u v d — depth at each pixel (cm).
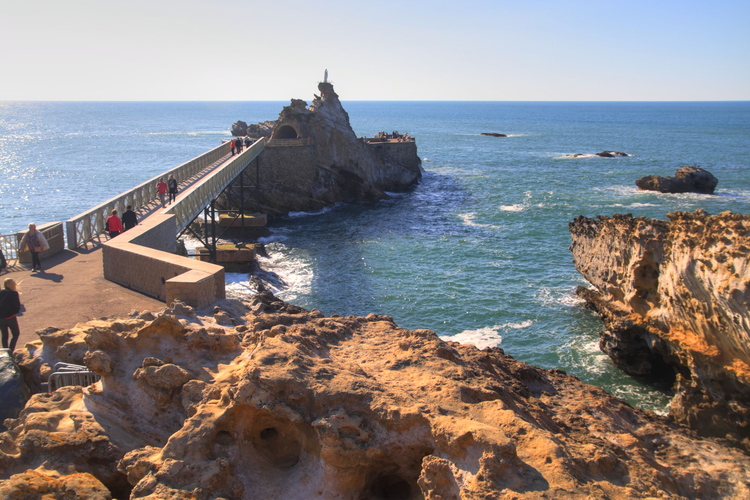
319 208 5622
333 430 691
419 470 731
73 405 862
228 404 750
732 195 5953
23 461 741
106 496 677
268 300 1491
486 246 4078
